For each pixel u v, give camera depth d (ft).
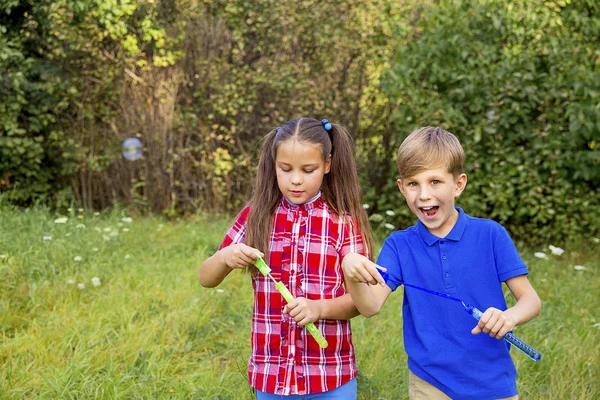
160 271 15.89
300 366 6.90
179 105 23.97
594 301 14.82
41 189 23.41
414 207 7.04
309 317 6.57
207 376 10.62
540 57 20.54
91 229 19.33
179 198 24.09
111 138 23.80
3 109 21.91
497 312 6.30
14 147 22.22
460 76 20.02
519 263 6.89
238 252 6.89
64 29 22.06
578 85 19.35
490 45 20.63
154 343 11.68
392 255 7.22
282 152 6.85
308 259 7.02
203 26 23.84
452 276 6.97
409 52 21.21
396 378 10.85
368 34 23.35
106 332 11.83
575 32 21.12
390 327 12.96
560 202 19.98
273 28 23.31
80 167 23.61
